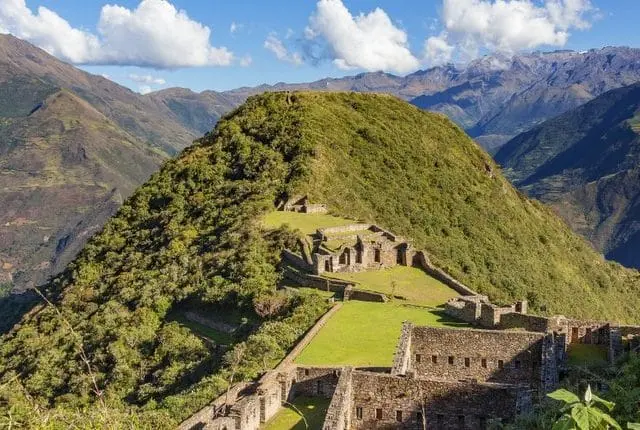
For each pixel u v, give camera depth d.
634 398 21.50
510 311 49.84
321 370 40.97
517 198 166.00
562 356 38.94
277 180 116.00
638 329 41.97
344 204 114.31
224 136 141.38
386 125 160.25
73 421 21.05
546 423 24.80
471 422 32.75
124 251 109.50
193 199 116.75
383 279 73.12
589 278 146.50
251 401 35.75
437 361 40.56
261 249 83.62
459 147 168.38
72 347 77.44
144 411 45.06
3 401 36.81
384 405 34.19
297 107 151.62
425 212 129.50
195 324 75.06
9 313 127.50
